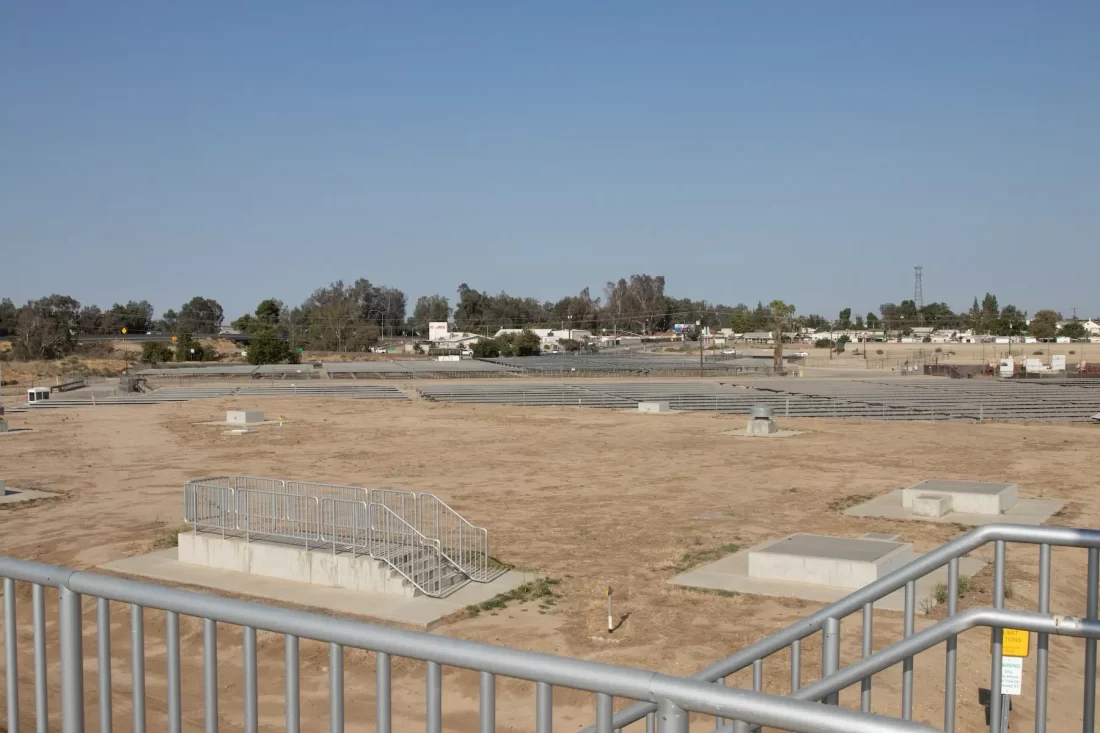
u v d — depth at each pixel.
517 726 11.55
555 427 51.88
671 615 16.20
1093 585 4.64
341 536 20.12
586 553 21.30
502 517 25.97
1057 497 28.47
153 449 43.09
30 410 63.97
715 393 75.06
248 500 20.02
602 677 2.92
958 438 44.97
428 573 18.28
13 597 4.18
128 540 23.19
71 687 3.93
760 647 4.97
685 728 2.85
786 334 193.38
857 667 4.66
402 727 11.63
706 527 24.36
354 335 180.00
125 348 168.88
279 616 3.43
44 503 29.14
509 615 16.36
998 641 4.88
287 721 3.47
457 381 91.88
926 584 17.33
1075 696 12.05
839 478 32.91
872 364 123.19
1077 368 110.75
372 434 48.84
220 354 157.50
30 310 152.00
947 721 4.64
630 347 185.75
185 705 12.41
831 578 17.77
